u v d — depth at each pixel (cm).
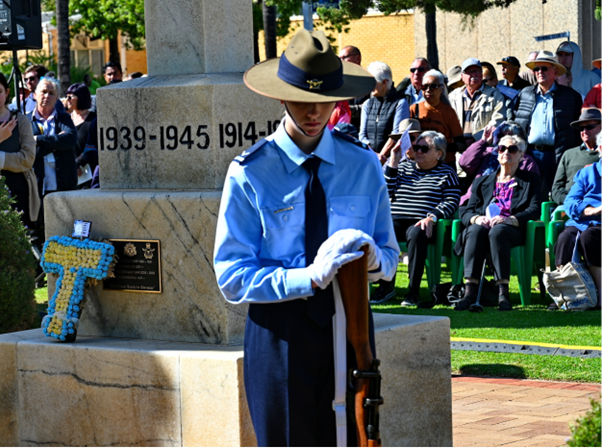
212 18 523
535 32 2184
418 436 486
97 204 502
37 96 1180
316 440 354
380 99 1119
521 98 1196
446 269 1230
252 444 438
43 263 508
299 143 359
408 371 479
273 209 354
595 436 340
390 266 365
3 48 1180
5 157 1025
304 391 347
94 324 511
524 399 628
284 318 348
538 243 1008
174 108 503
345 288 339
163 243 483
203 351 452
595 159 1031
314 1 1991
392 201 1031
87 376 476
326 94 340
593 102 1140
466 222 995
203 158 496
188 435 449
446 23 2383
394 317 502
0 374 505
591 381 672
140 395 461
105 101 526
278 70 352
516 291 1072
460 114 1256
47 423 492
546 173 1167
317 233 356
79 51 4559
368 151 372
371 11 3850
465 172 1098
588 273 945
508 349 764
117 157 525
